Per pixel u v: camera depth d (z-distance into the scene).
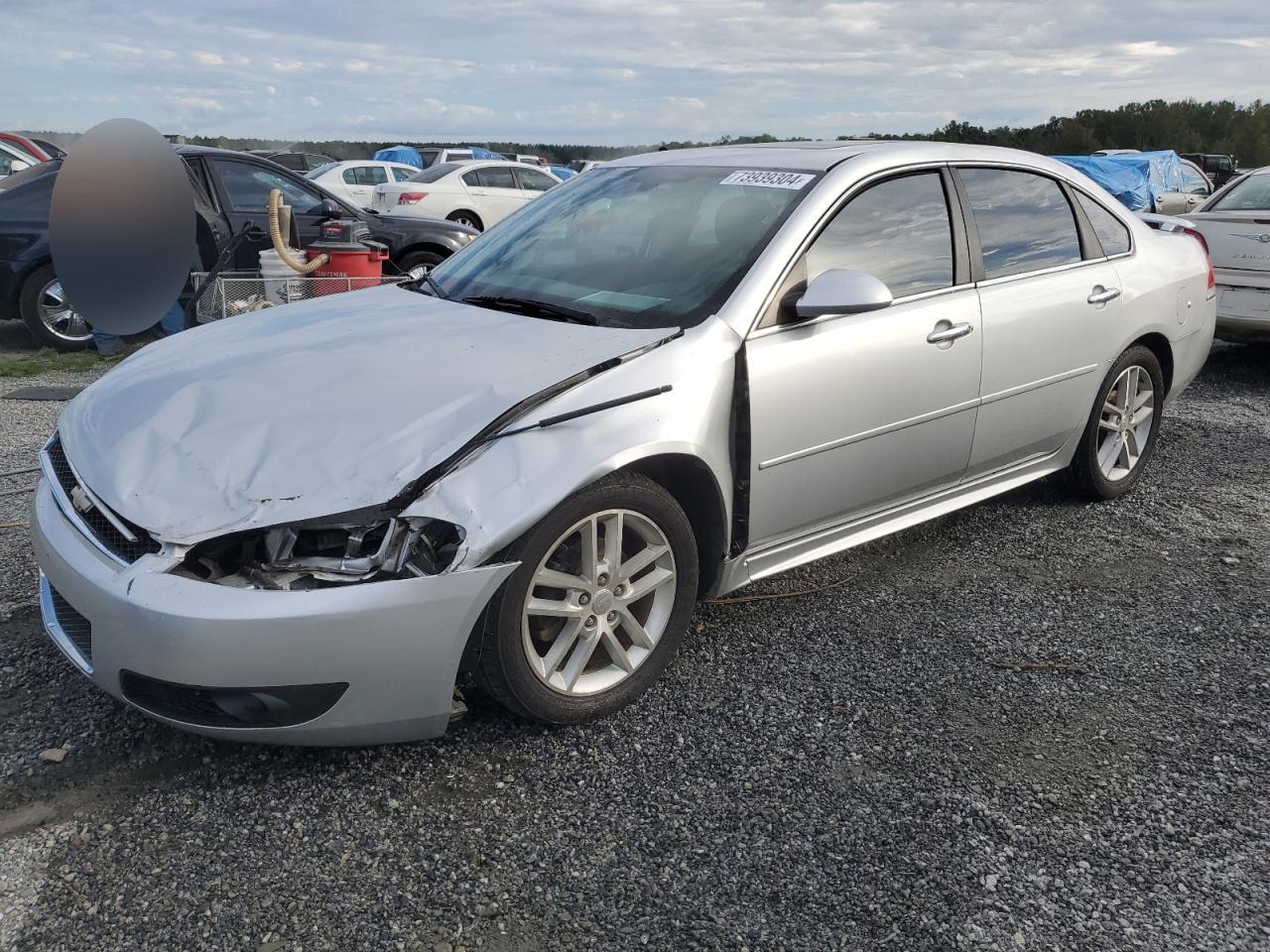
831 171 3.50
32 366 7.38
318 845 2.38
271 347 3.11
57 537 2.63
